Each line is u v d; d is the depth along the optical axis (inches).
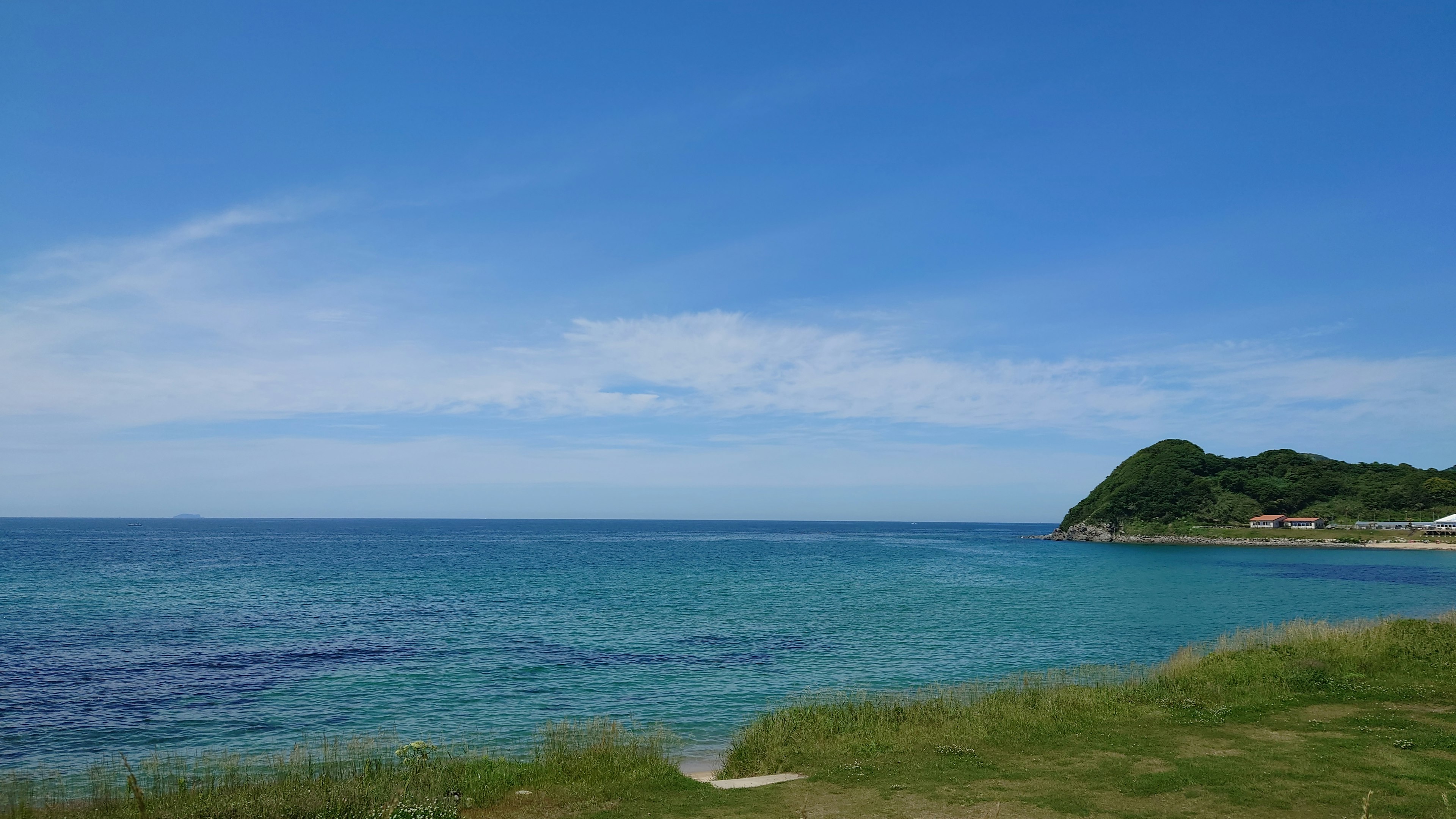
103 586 2726.4
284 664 1349.7
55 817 554.9
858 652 1493.6
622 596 2482.8
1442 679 898.7
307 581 2967.5
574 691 1157.7
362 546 6117.1
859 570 3841.0
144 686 1183.6
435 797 554.6
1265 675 903.7
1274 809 501.4
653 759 674.2
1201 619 2048.5
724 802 557.3
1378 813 489.7
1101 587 2987.2
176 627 1780.3
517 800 566.6
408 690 1157.1
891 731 751.1
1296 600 2568.9
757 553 5383.9
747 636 1681.8
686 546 6501.0
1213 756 626.2
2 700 1091.3
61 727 964.6
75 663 1357.0
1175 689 866.8
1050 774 595.2
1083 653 1508.4
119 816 527.8
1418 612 2213.3
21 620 1872.5
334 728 962.7
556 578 3154.5
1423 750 636.1
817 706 848.3
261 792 569.6
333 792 551.2
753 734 768.9
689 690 1161.4
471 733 934.4
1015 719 764.6
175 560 4180.6
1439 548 5654.5
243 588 2677.2
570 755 679.1
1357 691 848.3
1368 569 4089.6
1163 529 7214.6
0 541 6520.7
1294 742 661.9
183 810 520.4
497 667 1327.5
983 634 1737.2
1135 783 564.1
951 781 588.4
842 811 527.5
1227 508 7199.8
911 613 2113.7
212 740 915.4
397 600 2349.9
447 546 6284.5
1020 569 4010.8
